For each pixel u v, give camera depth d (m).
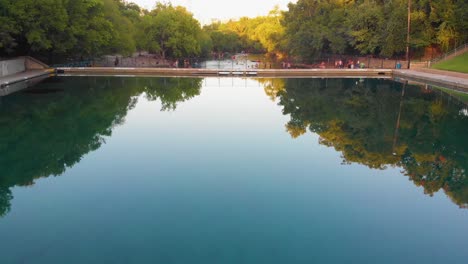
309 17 56.25
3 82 24.89
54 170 10.16
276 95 24.62
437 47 42.00
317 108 20.11
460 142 13.53
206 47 73.69
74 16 35.66
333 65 50.69
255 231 6.94
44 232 6.88
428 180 9.71
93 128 15.03
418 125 16.14
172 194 8.61
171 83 30.95
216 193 8.69
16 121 16.09
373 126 15.94
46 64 38.84
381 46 42.66
